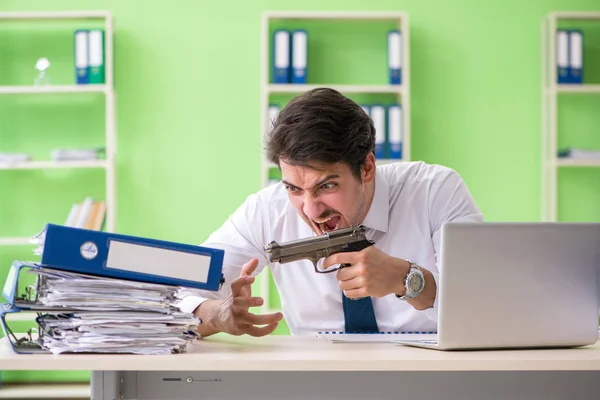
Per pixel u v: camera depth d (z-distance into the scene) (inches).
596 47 168.1
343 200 62.4
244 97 166.2
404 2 167.5
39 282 57.2
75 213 155.2
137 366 52.4
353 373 56.7
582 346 60.9
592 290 59.1
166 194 165.2
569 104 168.1
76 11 157.6
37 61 164.9
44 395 151.6
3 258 164.9
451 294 56.5
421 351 57.3
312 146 59.4
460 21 167.5
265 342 63.9
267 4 166.9
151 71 165.3
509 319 57.6
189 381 56.1
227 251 76.4
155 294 56.6
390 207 76.5
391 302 76.2
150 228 164.9
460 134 167.0
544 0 167.6
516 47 167.5
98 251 55.6
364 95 164.9
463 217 74.9
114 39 164.7
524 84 167.5
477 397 57.2
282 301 79.9
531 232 57.1
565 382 57.6
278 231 77.0
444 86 167.0
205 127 165.8
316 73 166.6
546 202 162.9
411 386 56.9
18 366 52.4
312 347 59.9
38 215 165.0
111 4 164.9
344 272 60.9
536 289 57.9
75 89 154.9
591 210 167.5
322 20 163.8
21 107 165.2
